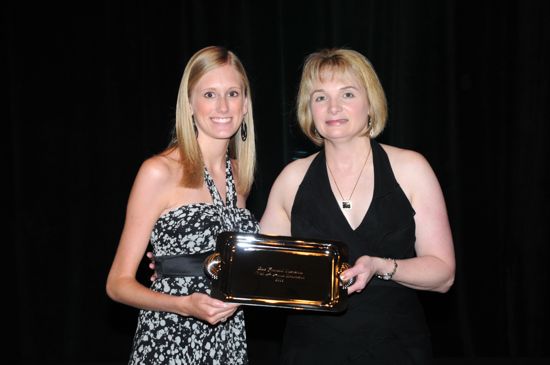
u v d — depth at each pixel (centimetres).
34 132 469
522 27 450
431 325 460
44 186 470
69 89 466
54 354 474
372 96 233
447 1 448
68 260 471
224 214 238
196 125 245
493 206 454
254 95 452
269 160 452
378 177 233
